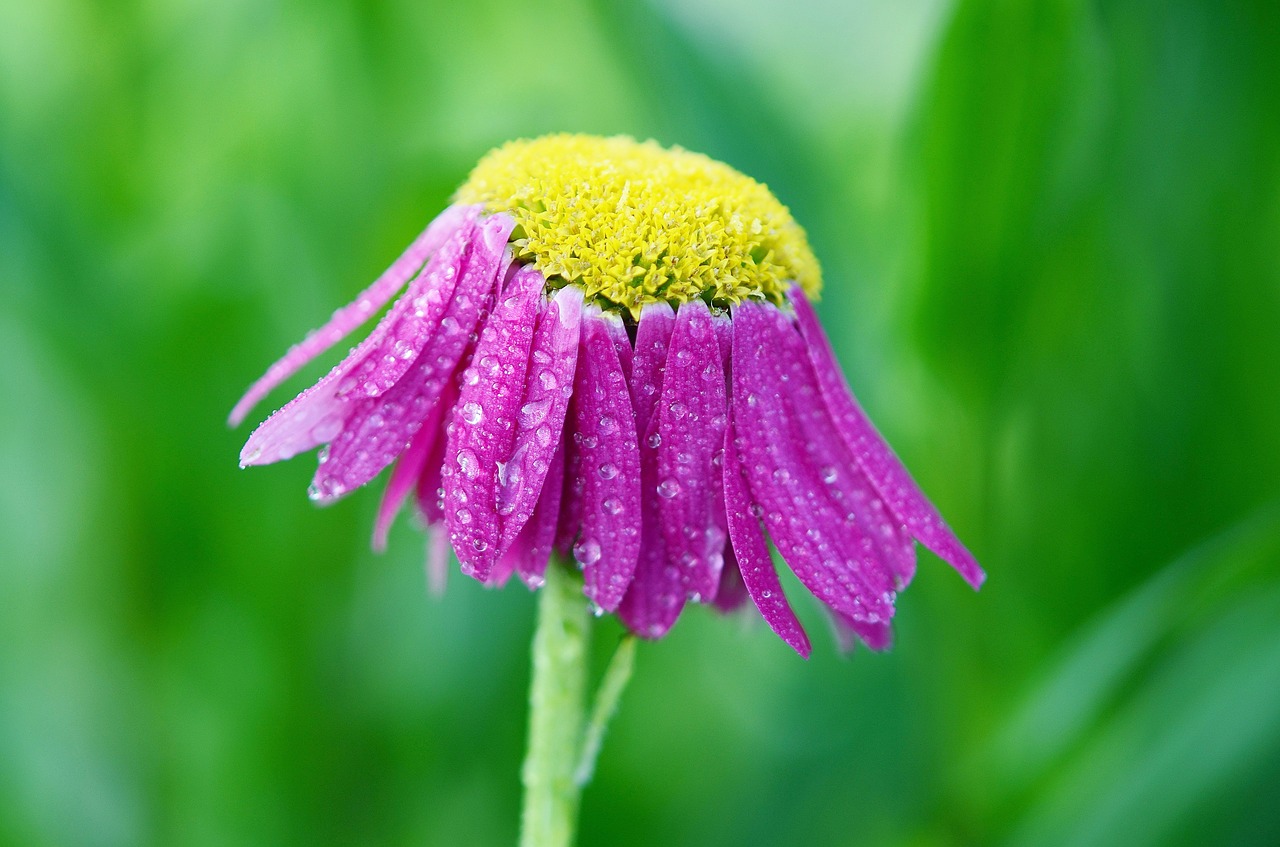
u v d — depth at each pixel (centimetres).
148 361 28
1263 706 25
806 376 23
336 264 29
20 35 28
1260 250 27
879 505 23
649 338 22
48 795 28
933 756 27
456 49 32
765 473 22
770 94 28
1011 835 26
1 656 28
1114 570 28
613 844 28
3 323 28
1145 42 27
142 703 28
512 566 22
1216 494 28
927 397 26
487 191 23
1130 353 28
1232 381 27
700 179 23
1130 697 26
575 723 23
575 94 34
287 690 28
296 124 29
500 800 28
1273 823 25
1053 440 28
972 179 25
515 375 22
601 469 22
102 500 28
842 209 28
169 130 28
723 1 31
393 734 29
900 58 35
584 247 22
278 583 28
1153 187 27
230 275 28
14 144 28
